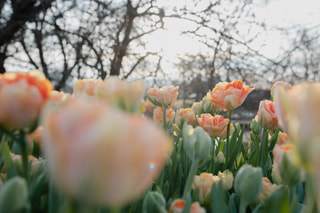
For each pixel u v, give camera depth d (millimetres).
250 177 384
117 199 167
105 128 149
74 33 3611
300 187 633
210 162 826
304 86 231
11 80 291
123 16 3857
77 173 155
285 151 409
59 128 155
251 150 891
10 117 278
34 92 275
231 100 789
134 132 154
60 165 157
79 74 3740
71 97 439
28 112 279
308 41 3549
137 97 315
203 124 820
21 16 3197
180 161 779
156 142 161
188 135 414
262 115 725
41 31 3447
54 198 294
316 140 198
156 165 177
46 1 3303
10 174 366
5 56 3383
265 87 3482
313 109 213
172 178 660
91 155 150
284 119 272
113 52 3850
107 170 154
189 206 354
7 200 207
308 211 282
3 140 377
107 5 3768
